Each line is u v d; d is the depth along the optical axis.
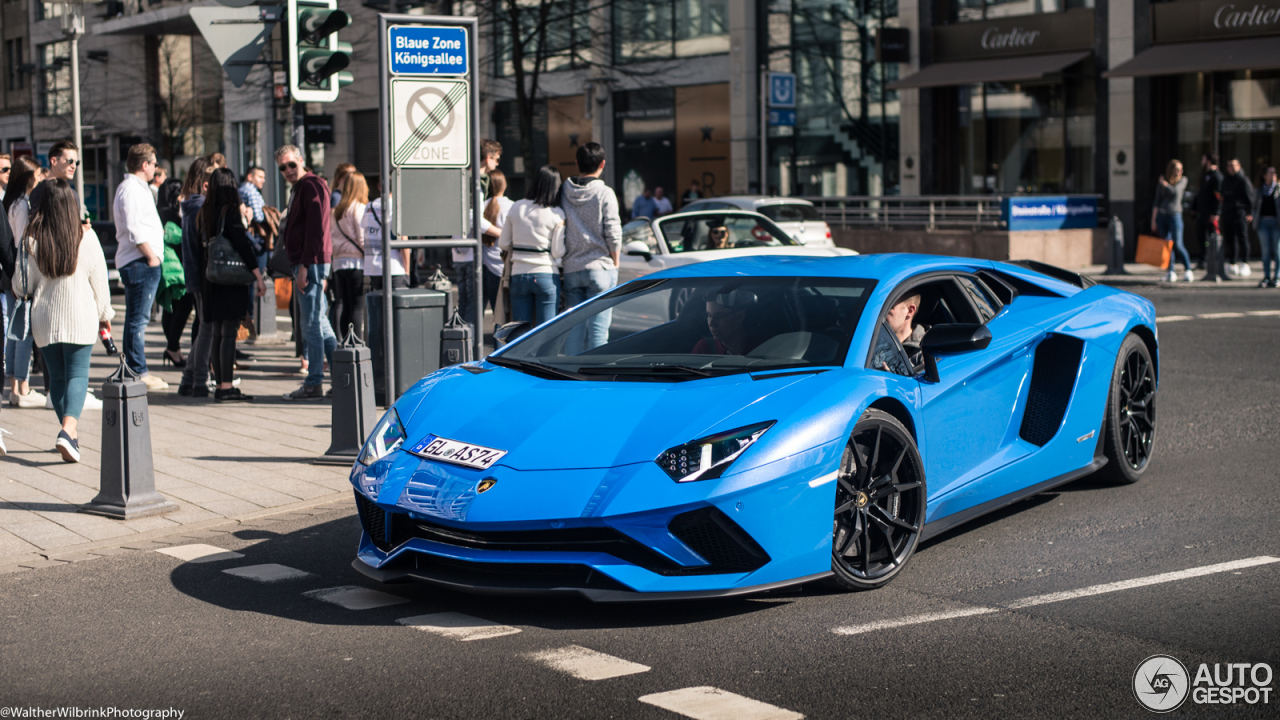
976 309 5.60
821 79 29.25
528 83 34.41
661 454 4.14
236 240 9.30
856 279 5.20
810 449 4.26
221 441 8.00
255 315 13.69
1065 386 5.80
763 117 23.86
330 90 8.39
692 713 3.40
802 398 4.40
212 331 9.77
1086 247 23.03
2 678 3.86
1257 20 22.28
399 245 7.84
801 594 4.54
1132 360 6.28
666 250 13.13
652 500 4.03
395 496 4.38
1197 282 19.11
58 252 7.16
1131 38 23.95
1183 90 23.53
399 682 3.71
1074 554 5.02
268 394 10.03
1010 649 3.89
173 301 11.67
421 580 4.38
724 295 5.25
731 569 4.19
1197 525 5.43
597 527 4.08
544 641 4.06
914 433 4.78
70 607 4.64
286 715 3.46
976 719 3.33
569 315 5.54
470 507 4.15
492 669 3.80
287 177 9.85
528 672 3.77
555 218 9.45
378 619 4.37
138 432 6.16
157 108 42.72
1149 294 17.58
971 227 23.39
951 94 27.23
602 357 5.09
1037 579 4.68
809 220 19.31
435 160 7.91
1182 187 19.00
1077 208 23.17
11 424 8.80
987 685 3.58
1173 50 23.31
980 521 5.65
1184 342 12.17
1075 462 5.85
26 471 7.18
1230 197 19.48
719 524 4.11
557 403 4.54
